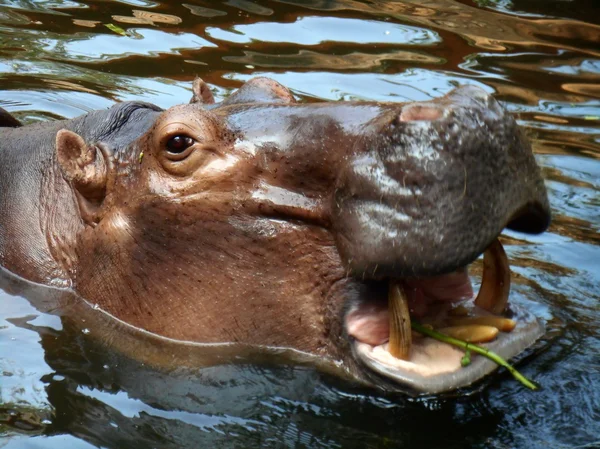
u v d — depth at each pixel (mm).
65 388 10227
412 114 9273
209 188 10625
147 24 23078
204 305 10797
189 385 10305
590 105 19875
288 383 10148
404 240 9117
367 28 23484
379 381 9664
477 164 9023
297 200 10258
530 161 9445
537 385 10047
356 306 9938
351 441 9344
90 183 11422
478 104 9195
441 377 9477
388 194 9242
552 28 24469
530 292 12430
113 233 11336
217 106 11414
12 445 9188
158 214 10922
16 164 12969
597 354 10781
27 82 19312
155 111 12234
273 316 10500
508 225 10133
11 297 11922
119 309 11383
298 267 10336
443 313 10148
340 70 20562
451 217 9000
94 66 20375
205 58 21000
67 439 9328
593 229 14734
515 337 10078
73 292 11844
